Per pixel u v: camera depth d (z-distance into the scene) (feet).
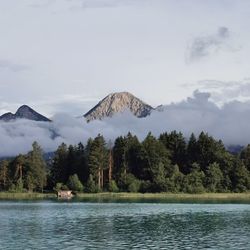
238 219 288.71
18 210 360.48
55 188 622.95
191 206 411.34
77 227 244.01
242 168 631.97
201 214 326.03
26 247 178.81
